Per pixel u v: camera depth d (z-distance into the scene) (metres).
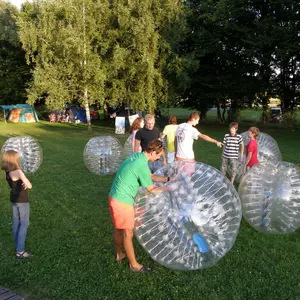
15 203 4.37
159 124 24.58
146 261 4.36
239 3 21.86
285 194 4.73
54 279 3.93
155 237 3.75
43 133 20.66
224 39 23.12
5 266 4.19
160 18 20.62
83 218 5.82
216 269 4.14
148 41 19.92
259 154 7.84
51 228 5.40
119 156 9.23
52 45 20.77
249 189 5.03
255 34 21.69
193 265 3.79
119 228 3.94
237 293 3.64
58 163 10.65
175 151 7.18
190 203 3.66
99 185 7.93
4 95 32.88
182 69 21.28
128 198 3.88
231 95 24.31
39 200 6.79
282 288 3.74
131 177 3.84
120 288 3.77
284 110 25.23
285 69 24.31
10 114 29.50
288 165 5.03
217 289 3.73
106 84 22.06
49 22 20.22
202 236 3.69
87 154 9.09
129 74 20.66
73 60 20.56
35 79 20.08
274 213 4.81
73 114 30.05
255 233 5.17
